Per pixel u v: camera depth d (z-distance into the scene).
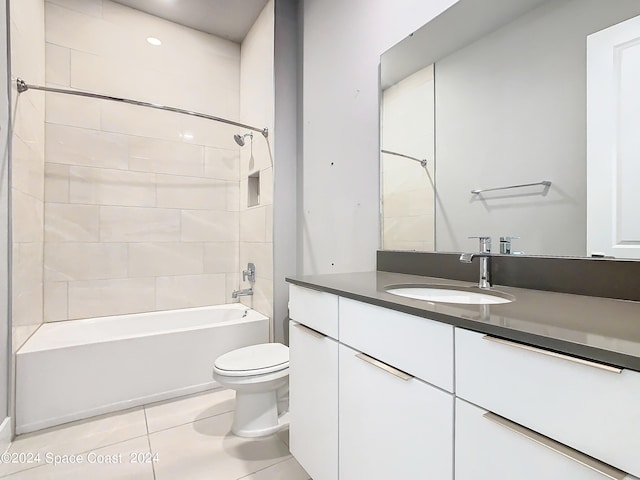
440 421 0.74
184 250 2.76
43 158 2.21
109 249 2.47
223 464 1.46
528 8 1.14
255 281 2.73
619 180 0.92
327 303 1.15
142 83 2.61
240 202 3.01
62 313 2.30
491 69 1.24
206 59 2.89
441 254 1.39
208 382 2.21
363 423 0.97
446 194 1.40
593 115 0.98
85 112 2.39
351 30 1.94
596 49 0.97
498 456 0.63
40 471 1.40
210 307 2.81
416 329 0.80
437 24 1.42
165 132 2.70
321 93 2.23
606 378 0.49
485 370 0.65
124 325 2.41
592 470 0.50
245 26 2.81
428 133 1.47
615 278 0.91
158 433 1.69
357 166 1.89
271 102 2.48
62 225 2.31
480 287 1.15
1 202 1.55
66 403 1.78
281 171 2.51
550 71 1.08
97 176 2.43
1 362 1.54
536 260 1.08
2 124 1.58
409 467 0.82
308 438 1.26
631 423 0.47
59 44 2.30
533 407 0.58
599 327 0.61
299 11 2.52
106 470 1.41
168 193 2.70
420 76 1.51
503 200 1.20
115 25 2.51
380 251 1.70
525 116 1.14
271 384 1.66
